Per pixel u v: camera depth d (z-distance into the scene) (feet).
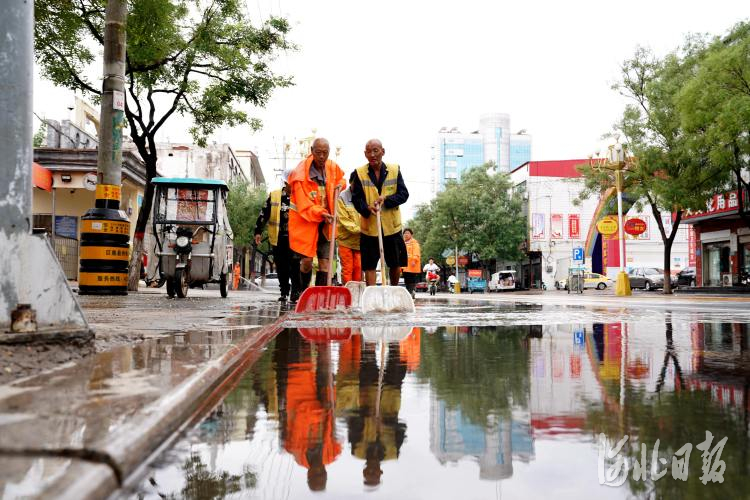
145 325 15.46
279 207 33.22
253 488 4.26
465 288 177.37
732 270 98.84
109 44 33.78
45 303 9.51
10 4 9.32
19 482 3.59
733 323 19.70
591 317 22.66
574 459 4.97
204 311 22.41
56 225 73.31
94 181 66.74
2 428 4.70
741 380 8.74
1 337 8.51
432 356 11.34
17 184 9.24
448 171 474.49
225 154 158.92
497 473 4.60
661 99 79.46
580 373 9.40
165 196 35.42
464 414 6.59
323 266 27.86
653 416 6.48
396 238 25.68
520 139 501.15
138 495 4.08
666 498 4.10
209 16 48.44
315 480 4.45
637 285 123.75
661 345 13.25
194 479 4.42
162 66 49.32
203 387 7.29
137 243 47.78
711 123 64.90
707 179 77.66
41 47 44.70
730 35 68.44
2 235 9.05
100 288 34.50
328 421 6.27
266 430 5.88
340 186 25.40
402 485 4.36
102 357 9.11
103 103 33.99
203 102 51.16
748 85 61.72
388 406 6.99
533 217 164.14
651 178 82.17
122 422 4.96
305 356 11.30
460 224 163.22
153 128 49.80
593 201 164.76
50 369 7.91
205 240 35.73
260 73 51.47
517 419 6.35
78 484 3.60
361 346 12.92
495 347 12.81
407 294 23.70
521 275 184.85
